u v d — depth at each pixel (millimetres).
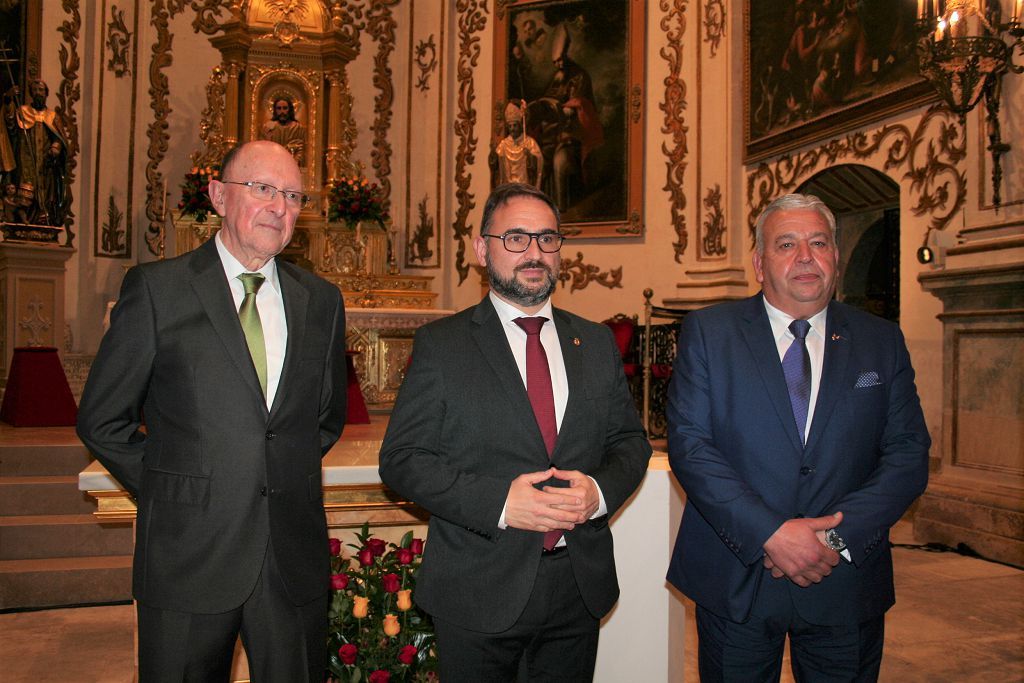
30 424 6293
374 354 6977
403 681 2725
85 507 4879
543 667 2037
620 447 2164
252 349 2039
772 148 7891
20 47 8148
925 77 5652
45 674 3393
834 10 6941
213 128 8914
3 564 4418
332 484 2902
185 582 1904
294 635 1988
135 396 1989
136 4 9422
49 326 7688
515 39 10008
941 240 5594
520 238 2041
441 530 2051
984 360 5234
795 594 2041
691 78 9055
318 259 8469
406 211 10727
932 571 4773
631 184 9344
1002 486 5059
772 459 2082
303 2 9031
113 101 9180
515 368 2045
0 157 7609
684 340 2270
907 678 3322
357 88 10648
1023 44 4980
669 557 2791
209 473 1941
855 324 2219
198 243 7957
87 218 8758
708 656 2139
